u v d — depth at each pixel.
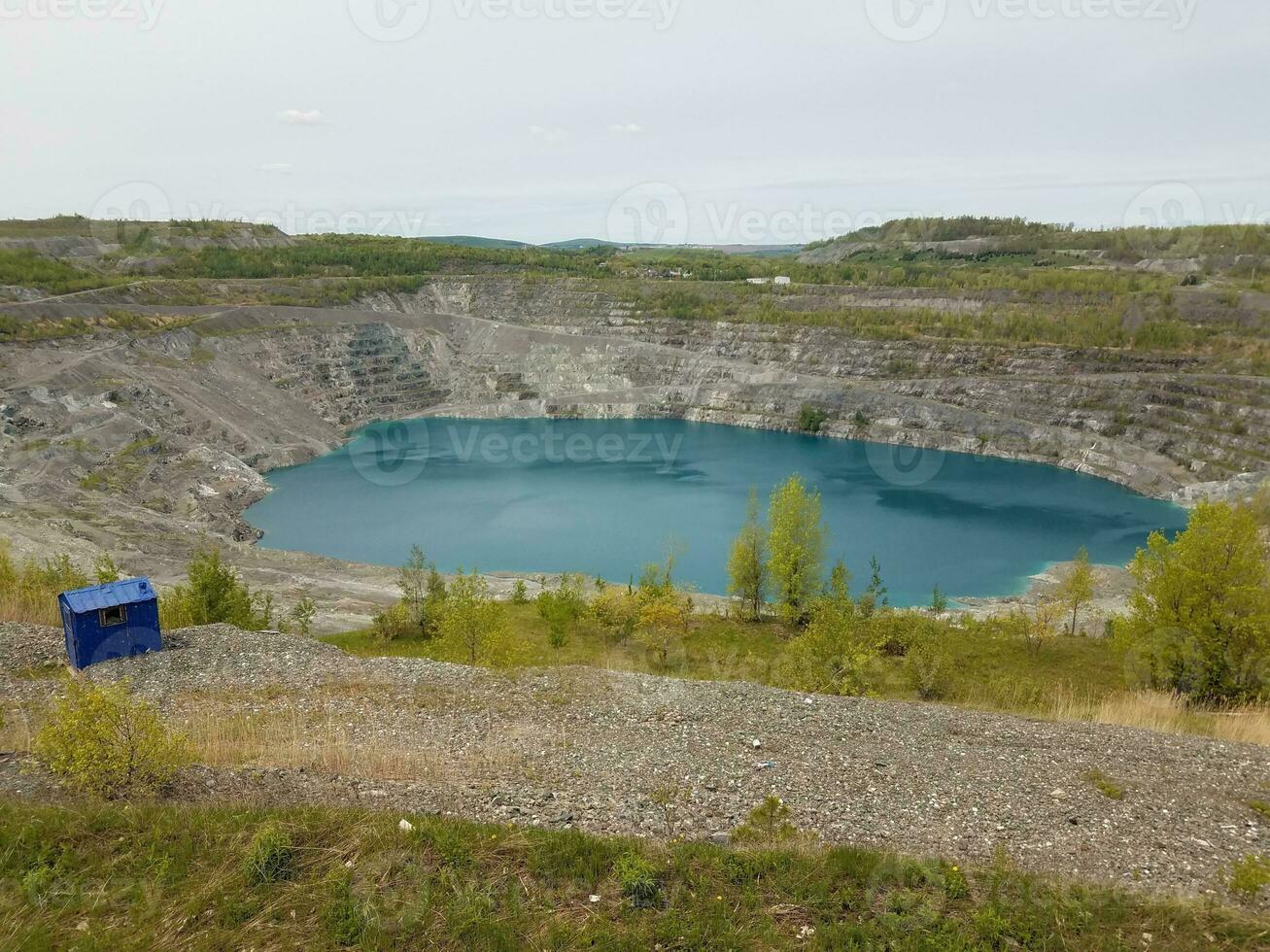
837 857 12.98
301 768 16.66
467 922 11.17
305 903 11.49
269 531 91.69
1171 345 129.38
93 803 13.60
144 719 15.18
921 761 18.45
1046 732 20.31
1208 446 106.00
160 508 87.62
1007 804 16.19
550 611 50.34
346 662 24.92
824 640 35.03
